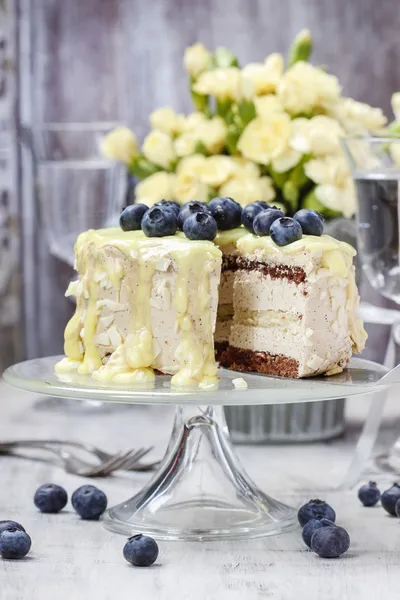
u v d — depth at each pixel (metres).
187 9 4.56
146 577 2.07
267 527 2.36
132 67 4.61
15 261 4.52
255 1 4.53
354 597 1.95
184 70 4.60
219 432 2.54
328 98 3.26
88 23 4.58
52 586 2.03
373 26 4.50
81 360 2.55
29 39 4.51
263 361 2.56
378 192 2.83
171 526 2.34
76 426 3.43
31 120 4.57
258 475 2.86
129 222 2.57
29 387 2.35
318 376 2.49
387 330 4.62
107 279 2.45
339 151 3.17
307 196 3.22
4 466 2.98
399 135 2.79
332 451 3.12
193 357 2.34
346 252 2.50
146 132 4.64
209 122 3.32
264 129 3.19
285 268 2.49
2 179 4.45
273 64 3.38
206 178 3.24
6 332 4.57
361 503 2.61
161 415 3.61
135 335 2.41
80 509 2.47
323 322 2.46
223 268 2.66
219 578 2.06
